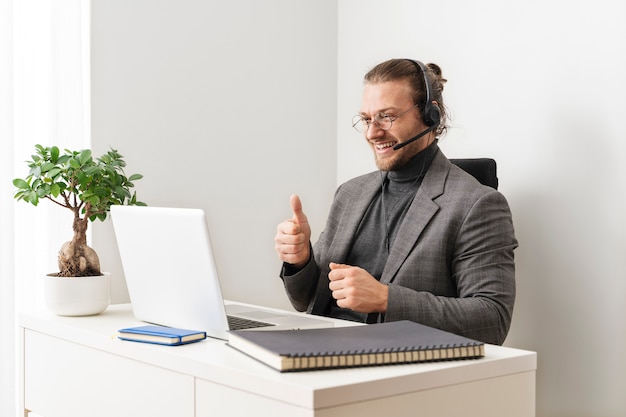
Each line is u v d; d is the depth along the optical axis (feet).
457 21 7.70
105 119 7.13
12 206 6.63
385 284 5.32
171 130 7.57
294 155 8.64
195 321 4.65
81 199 5.75
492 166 6.48
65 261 5.74
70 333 5.05
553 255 6.89
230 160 8.05
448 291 5.62
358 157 8.79
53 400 5.29
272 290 8.48
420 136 5.82
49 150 5.81
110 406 4.61
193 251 4.43
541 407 7.03
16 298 6.80
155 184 7.47
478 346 3.86
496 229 5.54
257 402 3.46
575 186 6.70
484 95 7.46
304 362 3.52
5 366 6.64
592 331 6.61
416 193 5.98
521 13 7.11
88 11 7.00
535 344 7.06
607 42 6.43
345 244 6.23
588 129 6.59
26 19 6.83
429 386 3.57
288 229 5.70
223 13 7.95
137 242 4.92
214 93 7.91
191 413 3.91
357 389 3.30
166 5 7.50
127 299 7.29
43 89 6.92
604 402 6.53
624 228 6.34
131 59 7.28
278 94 8.46
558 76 6.81
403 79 5.90
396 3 8.33
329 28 8.95
